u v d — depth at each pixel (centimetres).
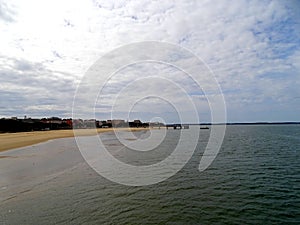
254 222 920
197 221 926
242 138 5216
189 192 1284
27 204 1080
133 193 1263
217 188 1359
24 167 1814
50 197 1174
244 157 2484
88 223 905
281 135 6378
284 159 2358
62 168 1819
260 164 2100
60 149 2919
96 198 1176
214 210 1032
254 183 1462
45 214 979
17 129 7031
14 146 3139
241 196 1215
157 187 1382
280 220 940
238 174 1716
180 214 990
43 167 1828
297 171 1811
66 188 1322
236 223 912
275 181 1512
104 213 996
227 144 3841
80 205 1081
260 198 1184
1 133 6103
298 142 4216
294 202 1130
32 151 2708
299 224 906
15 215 967
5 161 2061
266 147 3397
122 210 1028
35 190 1273
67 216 963
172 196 1218
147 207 1066
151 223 908
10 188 1301
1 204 1077
